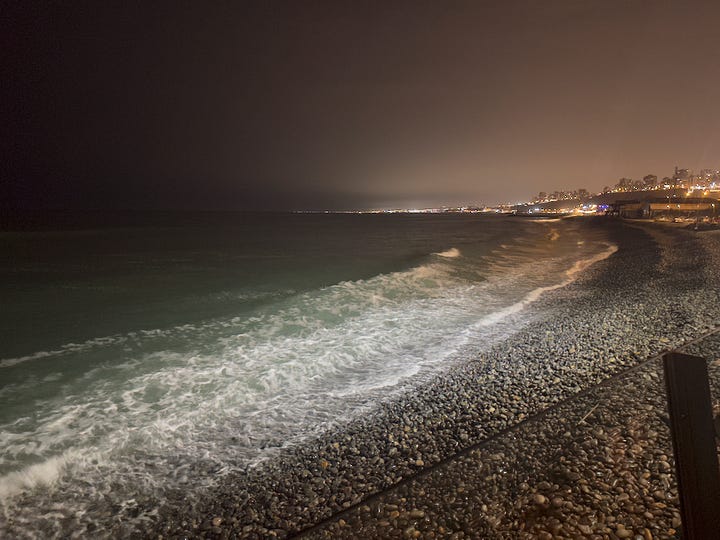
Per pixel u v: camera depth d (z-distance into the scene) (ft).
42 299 48.98
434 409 20.35
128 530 13.37
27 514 14.20
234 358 29.09
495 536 10.02
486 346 30.96
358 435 18.49
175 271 71.87
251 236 168.66
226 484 15.57
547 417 15.46
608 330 31.04
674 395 5.62
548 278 63.41
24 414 21.13
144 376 26.00
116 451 17.97
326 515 13.32
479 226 308.60
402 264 81.25
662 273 57.93
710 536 5.40
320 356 29.48
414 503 11.61
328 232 214.69
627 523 9.78
